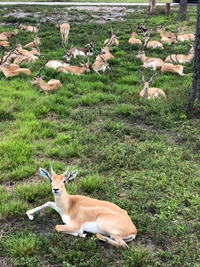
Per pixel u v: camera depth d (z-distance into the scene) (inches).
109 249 118.4
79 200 126.1
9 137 191.3
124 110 228.5
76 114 225.3
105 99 253.4
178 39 446.9
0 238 122.2
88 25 532.1
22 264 111.3
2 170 163.9
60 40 435.8
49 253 116.5
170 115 222.2
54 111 232.5
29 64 327.0
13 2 805.9
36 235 123.0
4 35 439.8
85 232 125.1
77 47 397.1
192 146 188.7
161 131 208.5
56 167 165.2
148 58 339.3
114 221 117.3
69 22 566.9
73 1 853.2
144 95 254.2
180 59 356.5
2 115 217.6
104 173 163.8
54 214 135.6
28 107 233.1
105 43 405.7
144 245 121.2
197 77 230.1
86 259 114.3
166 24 552.7
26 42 431.8
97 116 227.0
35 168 165.2
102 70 322.0
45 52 386.9
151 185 151.9
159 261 114.0
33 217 132.5
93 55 377.1
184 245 121.1
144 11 686.5
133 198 145.2
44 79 296.4
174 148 185.2
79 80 294.2
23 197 142.9
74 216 122.8
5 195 143.0
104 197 144.4
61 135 197.2
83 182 152.2
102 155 174.7
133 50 404.5
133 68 333.4
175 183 153.9
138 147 183.8
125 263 111.3
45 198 143.5
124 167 167.8
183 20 577.9
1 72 297.9
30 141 190.4
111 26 531.8
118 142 188.9
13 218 133.3
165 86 283.6
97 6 753.0
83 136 195.6
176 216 134.8
